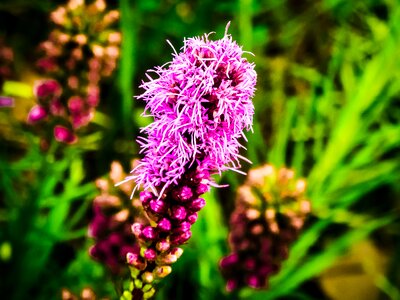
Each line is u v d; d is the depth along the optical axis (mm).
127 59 434
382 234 542
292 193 327
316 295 500
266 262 332
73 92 338
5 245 405
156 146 209
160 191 221
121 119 489
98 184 312
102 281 378
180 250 230
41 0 542
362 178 478
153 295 241
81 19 329
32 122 344
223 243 416
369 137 495
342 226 531
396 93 520
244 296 387
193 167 214
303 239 412
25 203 365
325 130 532
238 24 533
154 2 548
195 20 537
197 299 404
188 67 199
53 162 362
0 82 449
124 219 305
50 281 388
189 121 201
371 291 509
